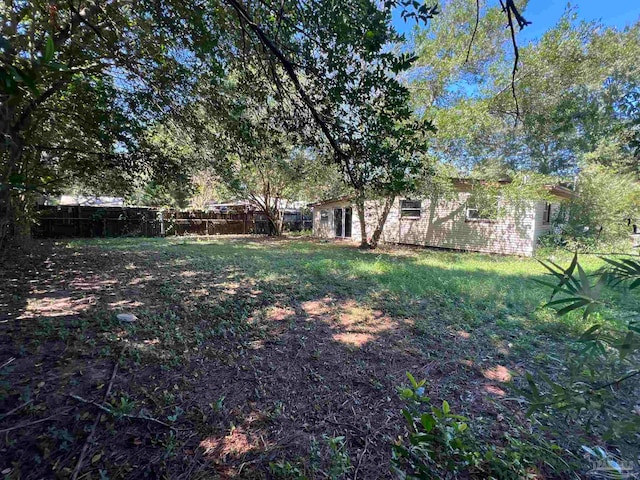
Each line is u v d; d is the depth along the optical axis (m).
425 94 8.96
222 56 2.93
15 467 1.57
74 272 6.09
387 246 12.64
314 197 15.71
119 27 2.84
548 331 3.64
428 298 4.88
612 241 9.21
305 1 2.02
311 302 4.59
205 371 2.61
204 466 1.66
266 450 1.78
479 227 10.77
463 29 8.74
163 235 15.10
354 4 1.95
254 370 2.67
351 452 1.79
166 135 4.80
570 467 1.62
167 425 1.94
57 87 3.14
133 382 2.38
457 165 10.16
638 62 6.26
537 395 1.14
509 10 1.42
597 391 1.01
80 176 5.49
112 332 3.21
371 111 2.30
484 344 3.30
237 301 4.49
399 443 1.84
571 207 10.31
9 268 6.07
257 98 3.09
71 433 1.82
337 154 2.51
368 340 3.35
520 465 1.63
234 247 11.08
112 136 4.00
